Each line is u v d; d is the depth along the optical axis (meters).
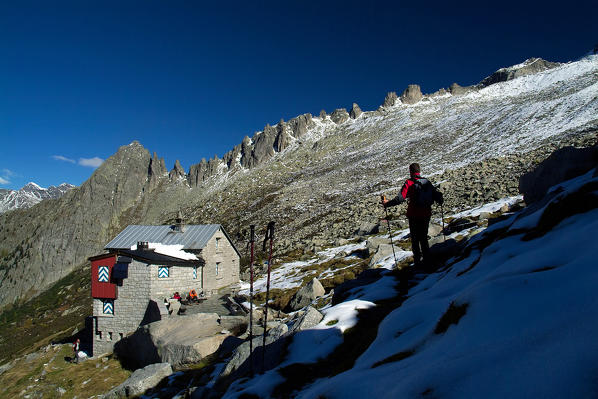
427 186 9.34
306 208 94.06
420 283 8.55
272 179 174.88
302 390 5.05
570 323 2.58
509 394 2.25
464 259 7.87
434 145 134.50
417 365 3.42
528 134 104.00
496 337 3.00
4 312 111.81
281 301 22.48
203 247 35.97
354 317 7.09
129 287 28.53
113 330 28.45
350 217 57.53
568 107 118.00
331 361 5.85
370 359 4.58
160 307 25.41
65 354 29.19
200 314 20.34
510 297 3.44
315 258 38.09
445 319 4.07
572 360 2.16
